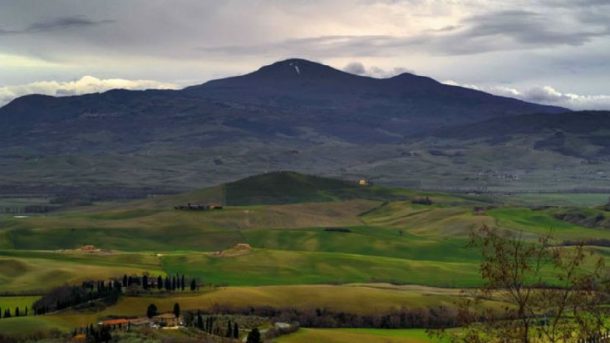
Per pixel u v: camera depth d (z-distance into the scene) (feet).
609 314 144.36
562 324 146.20
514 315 149.48
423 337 530.27
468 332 153.07
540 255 149.79
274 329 543.80
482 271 151.12
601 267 151.53
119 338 505.66
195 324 563.07
